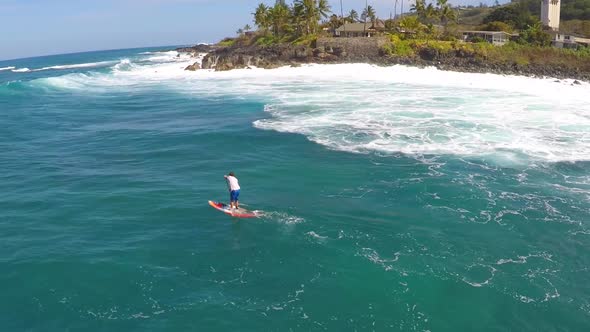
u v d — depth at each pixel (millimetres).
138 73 82875
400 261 14992
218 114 39938
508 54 76312
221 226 17703
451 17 102188
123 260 15180
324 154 26734
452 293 13281
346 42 83938
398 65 76125
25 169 25344
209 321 12078
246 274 14344
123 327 11844
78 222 18203
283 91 51406
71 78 67688
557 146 27203
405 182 21984
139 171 24766
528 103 39656
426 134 30266
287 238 16625
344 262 14953
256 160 26062
